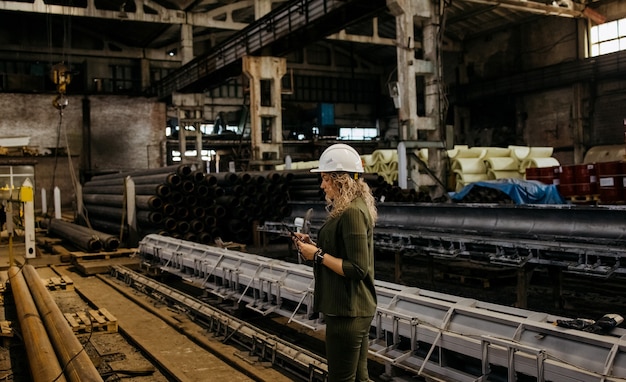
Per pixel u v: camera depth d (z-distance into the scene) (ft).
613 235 21.70
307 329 21.26
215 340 19.04
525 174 61.46
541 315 12.19
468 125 124.06
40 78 111.14
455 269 30.86
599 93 96.99
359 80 156.87
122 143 114.32
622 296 26.32
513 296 26.37
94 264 33.68
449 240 25.49
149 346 18.57
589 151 91.61
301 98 148.25
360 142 127.44
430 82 51.39
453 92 122.62
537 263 21.40
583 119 98.53
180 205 38.70
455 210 29.01
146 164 116.37
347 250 9.54
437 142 50.16
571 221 23.45
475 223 27.81
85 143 111.34
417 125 50.08
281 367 16.17
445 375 12.75
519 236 23.56
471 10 110.32
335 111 152.76
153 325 21.35
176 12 110.73
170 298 24.82
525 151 67.67
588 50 98.48
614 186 49.14
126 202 39.34
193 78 98.89
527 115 110.11
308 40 70.28
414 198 42.37
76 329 20.42
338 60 152.97
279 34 68.90
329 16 60.23
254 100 76.59
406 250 28.09
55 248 42.83
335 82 153.38
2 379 16.39
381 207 34.58
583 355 10.34
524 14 107.34
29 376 16.66
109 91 120.37
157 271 31.35
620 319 10.71
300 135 135.64
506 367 11.61
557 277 23.08
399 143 47.47
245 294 21.90
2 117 105.09
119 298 26.76
